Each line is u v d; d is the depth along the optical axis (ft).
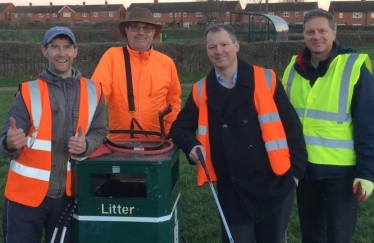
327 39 11.14
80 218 10.30
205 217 17.21
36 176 10.32
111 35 96.58
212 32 10.52
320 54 11.39
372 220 16.56
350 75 11.07
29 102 10.30
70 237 10.71
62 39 10.49
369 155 10.67
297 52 67.97
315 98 11.43
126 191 11.75
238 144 10.46
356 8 253.85
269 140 10.37
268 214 10.55
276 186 10.50
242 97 10.41
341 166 11.21
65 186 10.62
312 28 11.16
